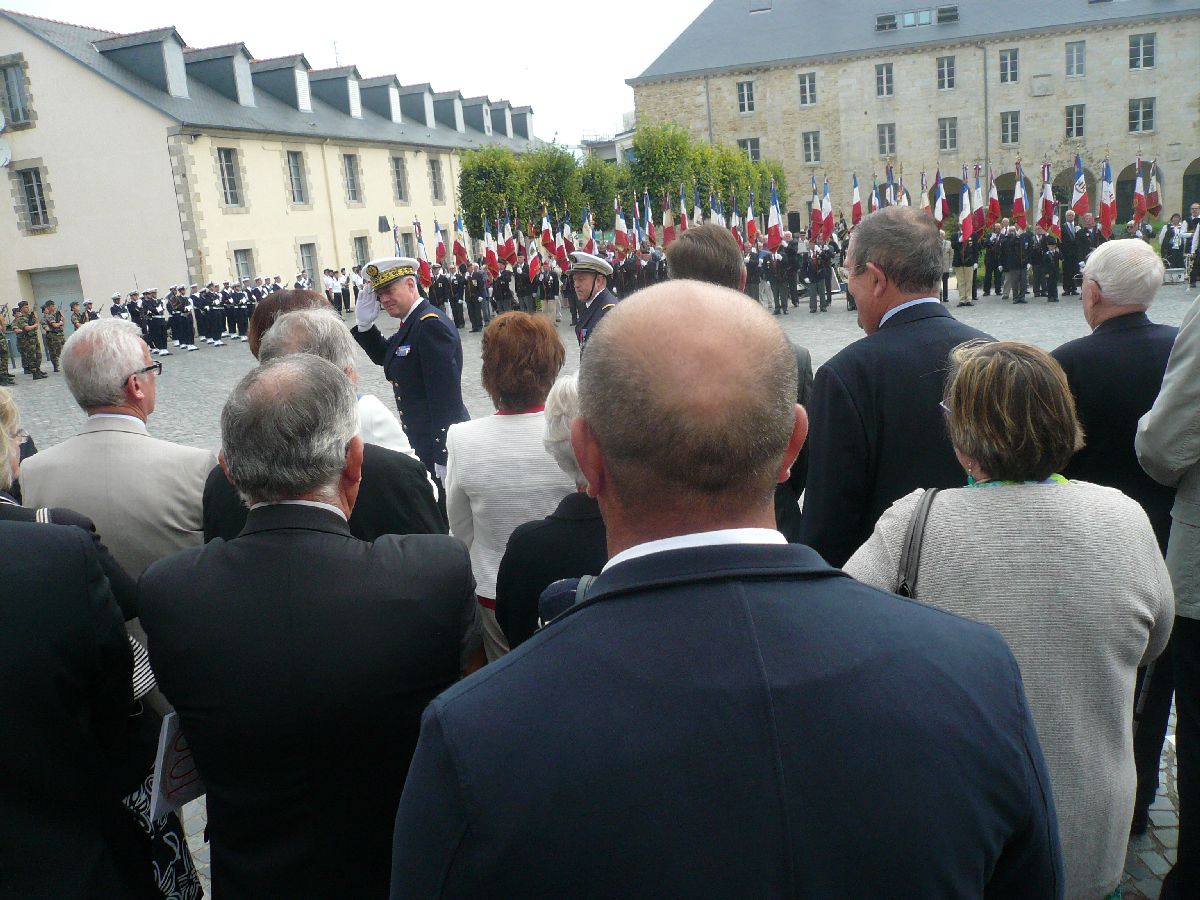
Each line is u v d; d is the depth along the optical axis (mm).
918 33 52188
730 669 999
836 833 964
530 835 946
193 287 27766
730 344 1092
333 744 1721
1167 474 2672
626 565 1092
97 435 3004
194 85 34344
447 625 1821
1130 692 1961
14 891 1784
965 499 2018
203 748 1746
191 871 2498
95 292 32594
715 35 56281
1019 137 51250
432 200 46562
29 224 32938
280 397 1837
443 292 27594
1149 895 2986
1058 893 1144
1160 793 3549
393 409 13758
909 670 1041
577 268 6086
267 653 1714
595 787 951
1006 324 18250
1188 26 48125
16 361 24062
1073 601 1892
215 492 2551
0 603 1802
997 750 1048
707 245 3344
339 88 41781
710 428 1061
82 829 1897
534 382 3213
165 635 1761
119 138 31188
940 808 997
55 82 31469
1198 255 21375
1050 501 1961
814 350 17016
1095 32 49250
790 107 53969
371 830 1774
